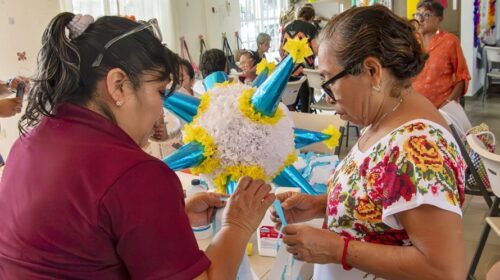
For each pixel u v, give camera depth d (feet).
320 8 22.02
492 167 7.13
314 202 4.28
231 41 23.77
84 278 2.43
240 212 3.01
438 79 11.50
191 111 3.55
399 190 3.05
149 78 2.58
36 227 2.41
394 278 3.14
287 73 3.22
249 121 3.31
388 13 3.16
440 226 2.93
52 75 2.56
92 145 2.45
